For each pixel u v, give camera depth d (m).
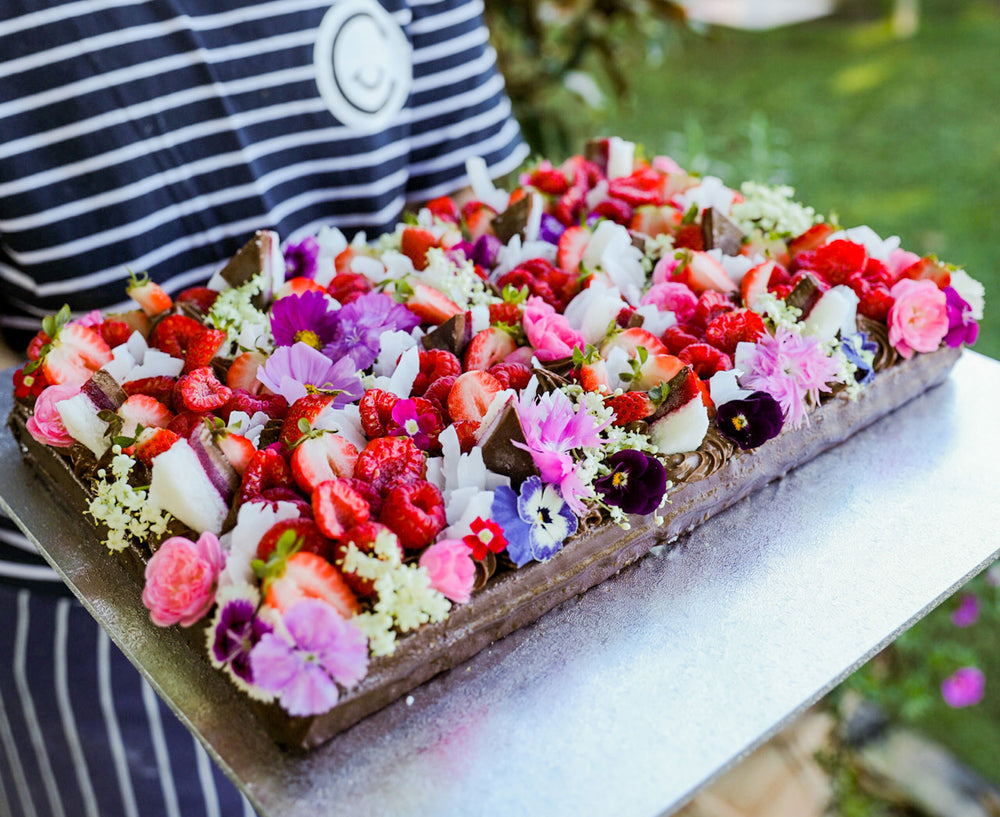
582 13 0.99
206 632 0.43
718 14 2.33
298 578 0.42
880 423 0.57
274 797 0.40
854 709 0.82
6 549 0.62
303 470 0.45
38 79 0.58
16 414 0.55
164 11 0.60
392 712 0.43
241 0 0.61
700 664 0.45
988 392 0.59
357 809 0.40
